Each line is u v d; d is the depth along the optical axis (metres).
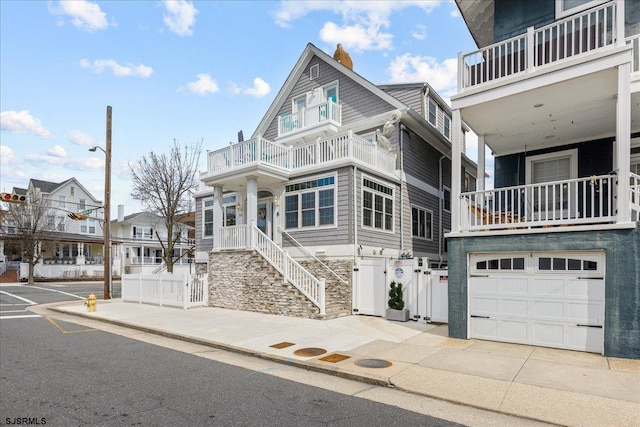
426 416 4.70
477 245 8.58
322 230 14.10
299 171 14.80
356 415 4.71
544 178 12.03
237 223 17.19
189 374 6.41
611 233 7.14
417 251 17.56
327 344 8.16
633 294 6.89
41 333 10.18
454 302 8.78
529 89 8.31
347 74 17.92
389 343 8.23
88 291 24.73
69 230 42.72
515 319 8.19
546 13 10.43
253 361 7.28
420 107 17.77
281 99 20.64
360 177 13.98
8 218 33.81
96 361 7.25
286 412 4.79
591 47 9.53
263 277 13.01
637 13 9.30
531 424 4.50
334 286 12.98
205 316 12.23
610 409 4.75
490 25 12.98
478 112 9.62
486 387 5.54
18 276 36.16
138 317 12.26
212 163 16.03
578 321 7.52
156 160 24.52
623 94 7.23
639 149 10.39
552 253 7.83
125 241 42.28
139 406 4.97
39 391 5.55
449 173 21.25
